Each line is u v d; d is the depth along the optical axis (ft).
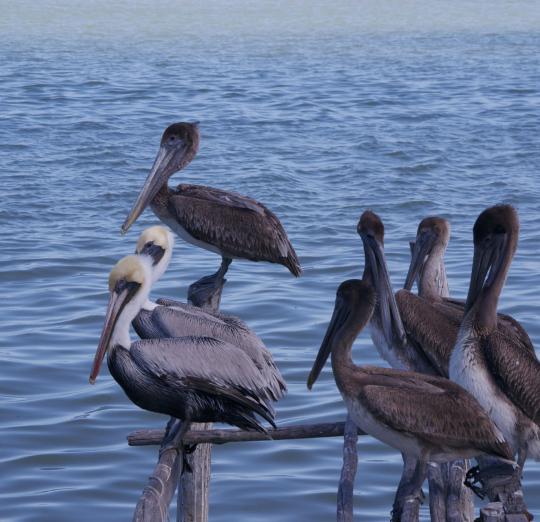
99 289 60.54
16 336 53.42
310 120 110.63
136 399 31.01
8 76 135.54
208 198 43.78
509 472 28.04
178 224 44.01
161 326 32.35
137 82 133.08
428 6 218.18
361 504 40.32
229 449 44.55
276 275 63.10
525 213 76.43
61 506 40.11
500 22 196.65
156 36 176.14
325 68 146.72
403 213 76.13
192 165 89.10
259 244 43.27
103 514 39.81
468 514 31.32
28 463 42.88
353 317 29.30
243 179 84.28
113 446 44.27
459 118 111.96
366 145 97.71
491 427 27.91
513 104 120.47
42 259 65.41
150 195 43.98
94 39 172.24
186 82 133.90
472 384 31.40
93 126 105.60
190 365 30.25
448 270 62.39
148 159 91.91
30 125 105.50
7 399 47.29
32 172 86.43
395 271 61.93
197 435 31.40
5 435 44.57
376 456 44.04
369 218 36.68
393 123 109.09
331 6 217.56
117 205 78.07
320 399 46.96
